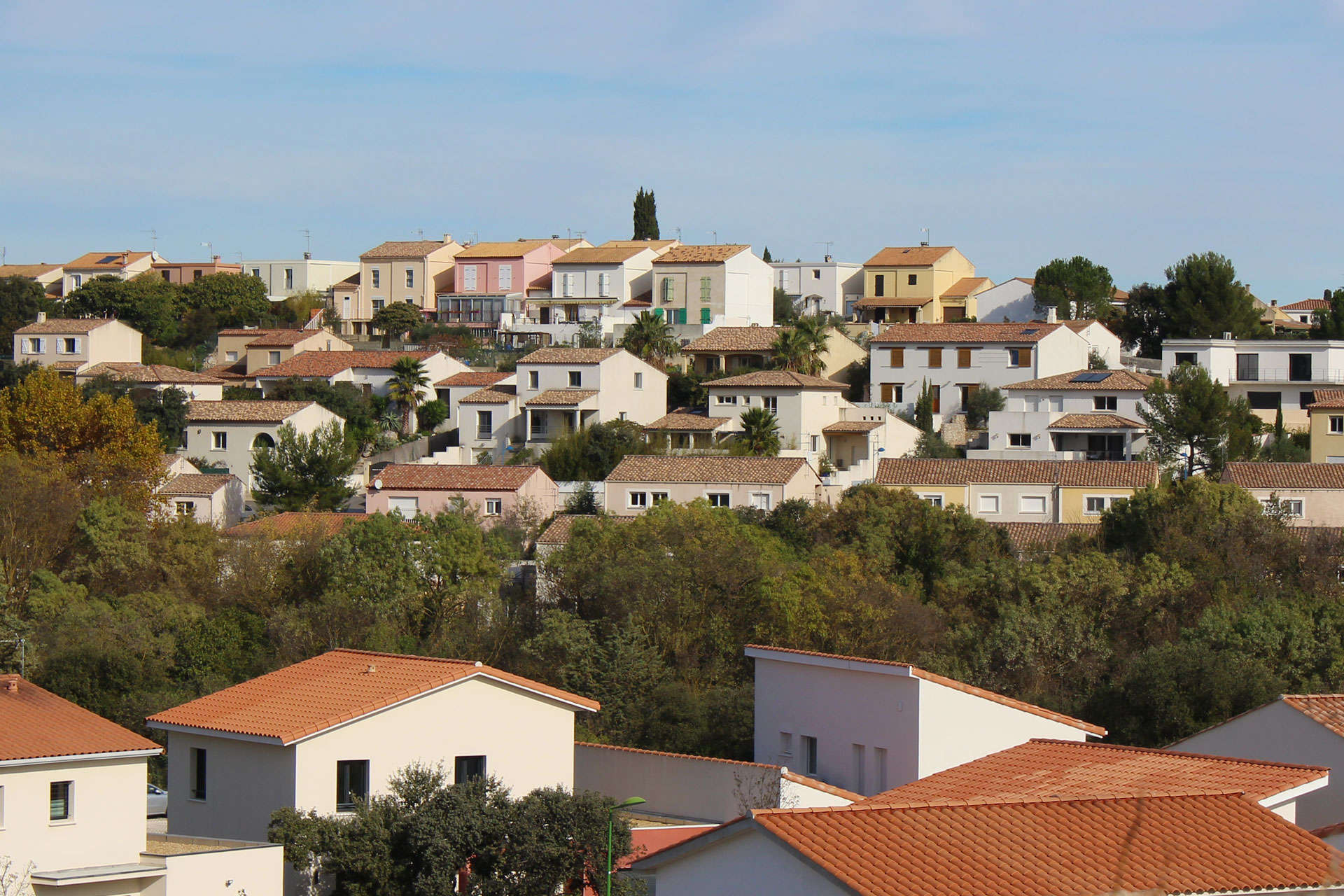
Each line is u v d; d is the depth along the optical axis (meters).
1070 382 95.12
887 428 96.25
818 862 19.66
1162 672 47.12
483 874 30.20
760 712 37.84
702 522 66.94
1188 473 86.38
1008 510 82.06
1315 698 31.39
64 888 31.36
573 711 37.19
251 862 31.05
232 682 57.81
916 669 33.62
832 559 63.22
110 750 34.72
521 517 81.31
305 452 91.75
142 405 103.06
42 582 65.19
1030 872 20.00
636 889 29.83
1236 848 21.39
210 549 69.44
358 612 60.25
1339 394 92.06
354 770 34.38
